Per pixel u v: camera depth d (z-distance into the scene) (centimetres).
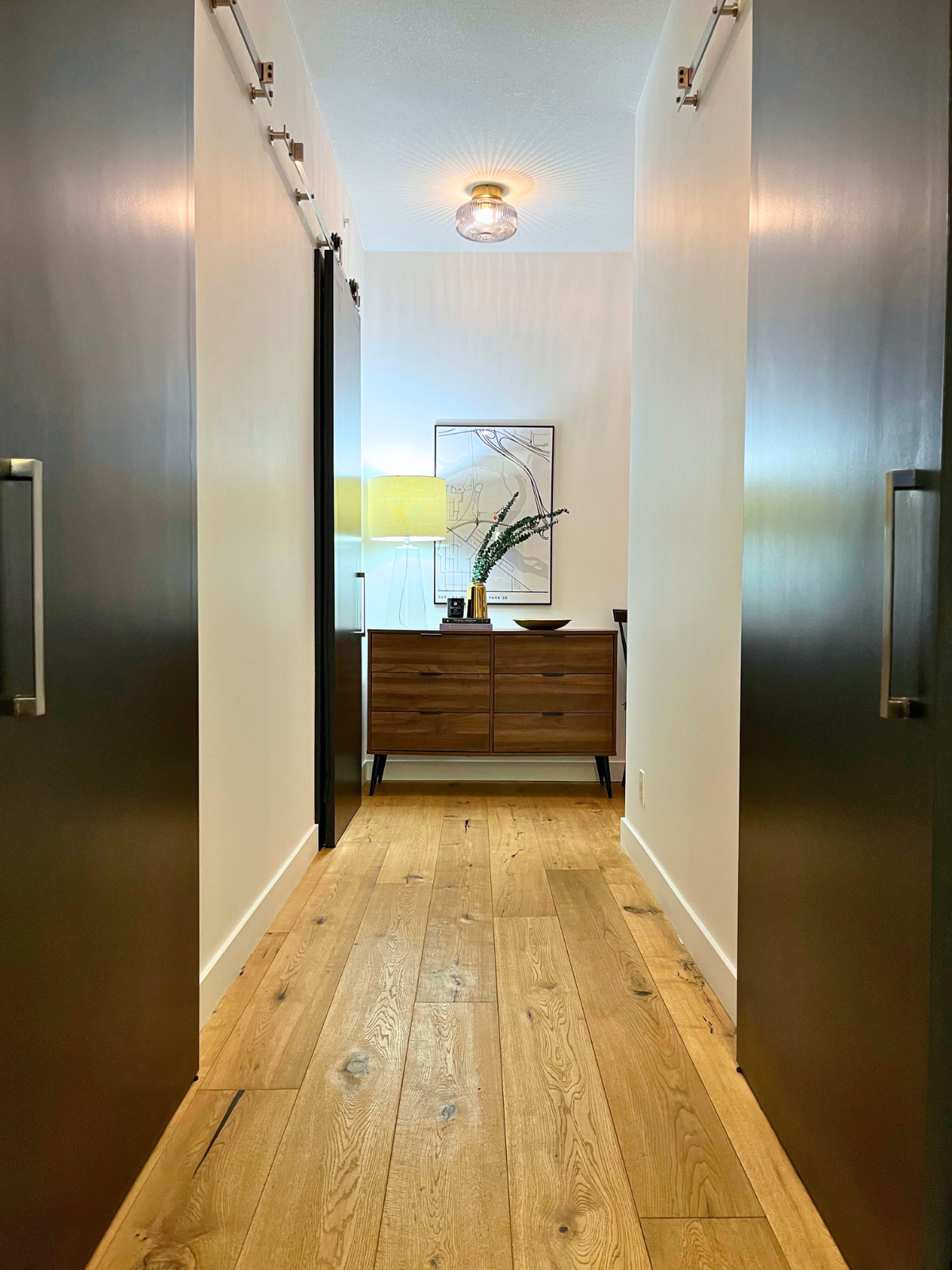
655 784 278
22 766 97
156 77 142
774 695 150
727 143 200
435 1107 155
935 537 95
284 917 254
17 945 96
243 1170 137
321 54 286
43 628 96
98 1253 118
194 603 164
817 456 130
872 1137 110
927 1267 96
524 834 352
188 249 160
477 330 458
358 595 388
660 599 272
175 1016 153
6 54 93
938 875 95
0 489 93
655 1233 124
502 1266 117
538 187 380
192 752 163
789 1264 118
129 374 130
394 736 418
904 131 102
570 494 461
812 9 133
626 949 231
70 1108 109
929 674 96
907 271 102
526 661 416
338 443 330
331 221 344
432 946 231
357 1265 117
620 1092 161
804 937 134
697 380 227
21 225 96
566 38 276
